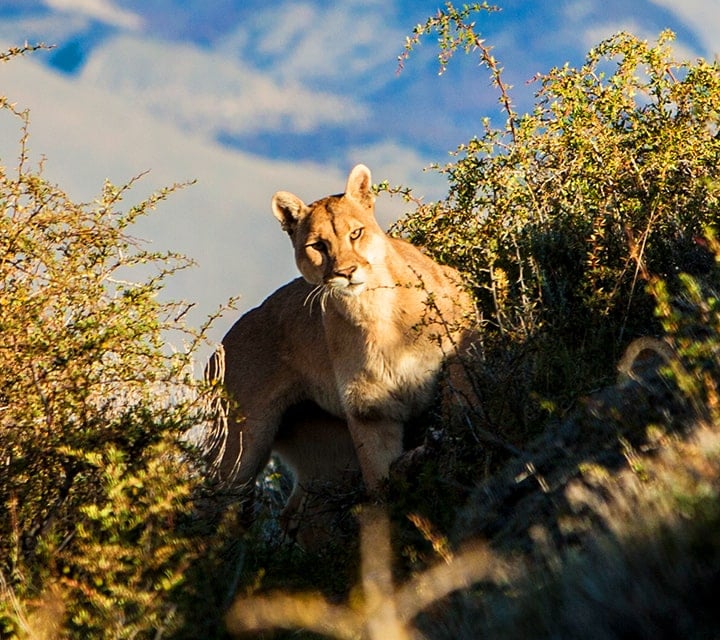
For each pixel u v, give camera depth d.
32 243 10.55
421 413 13.99
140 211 11.27
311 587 9.88
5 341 10.20
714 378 8.33
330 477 15.56
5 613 8.34
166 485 9.29
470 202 15.12
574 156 15.14
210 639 8.45
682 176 14.25
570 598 6.17
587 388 10.62
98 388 10.66
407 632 7.09
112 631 8.21
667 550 6.06
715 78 15.08
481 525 9.03
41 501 10.03
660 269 12.91
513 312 13.07
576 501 7.77
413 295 13.62
